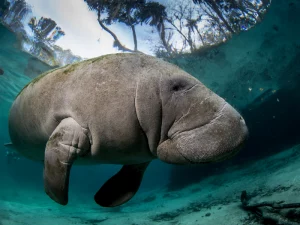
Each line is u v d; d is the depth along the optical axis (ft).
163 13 36.55
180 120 5.44
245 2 39.88
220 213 20.01
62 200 6.19
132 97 5.85
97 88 6.26
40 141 8.40
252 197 21.17
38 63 45.75
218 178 46.91
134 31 38.52
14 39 39.63
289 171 25.45
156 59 6.35
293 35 51.06
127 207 41.11
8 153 54.39
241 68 56.49
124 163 7.02
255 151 54.44
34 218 24.48
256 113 57.16
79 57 43.73
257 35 48.24
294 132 50.98
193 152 5.06
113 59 6.60
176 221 22.27
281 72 56.49
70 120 6.56
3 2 32.91
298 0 42.50
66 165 6.32
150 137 5.81
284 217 13.84
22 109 8.88
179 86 5.66
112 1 33.37
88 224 24.38
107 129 6.05
